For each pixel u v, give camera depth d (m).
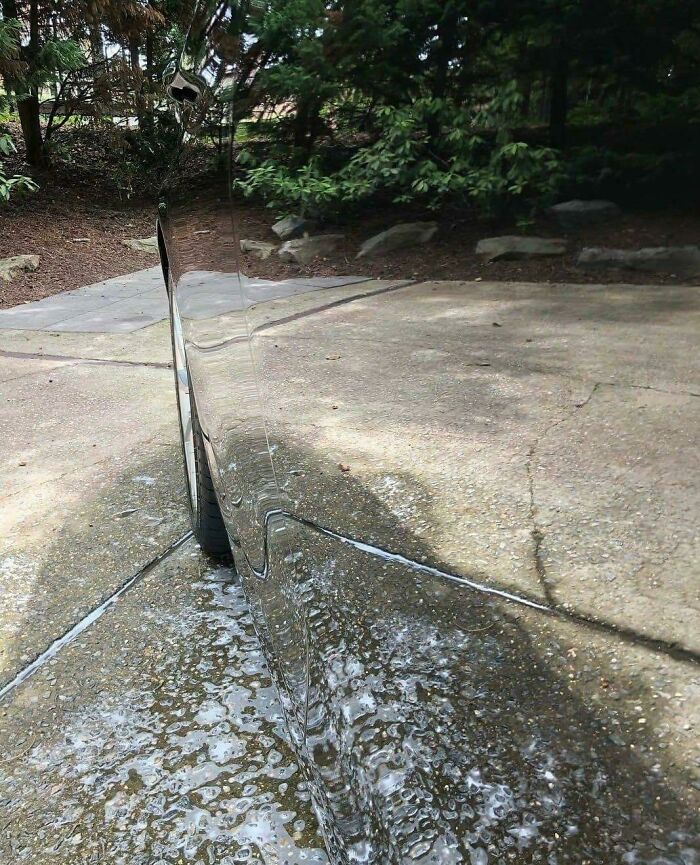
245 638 1.89
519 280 0.72
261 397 1.16
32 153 10.80
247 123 1.07
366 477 0.93
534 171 0.68
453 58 0.73
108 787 1.49
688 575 0.64
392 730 0.83
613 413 0.67
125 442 3.22
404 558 0.87
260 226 1.08
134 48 10.48
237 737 1.59
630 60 0.60
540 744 0.69
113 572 2.22
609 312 0.65
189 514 2.45
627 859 0.60
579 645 0.70
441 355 0.83
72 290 6.93
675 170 0.59
